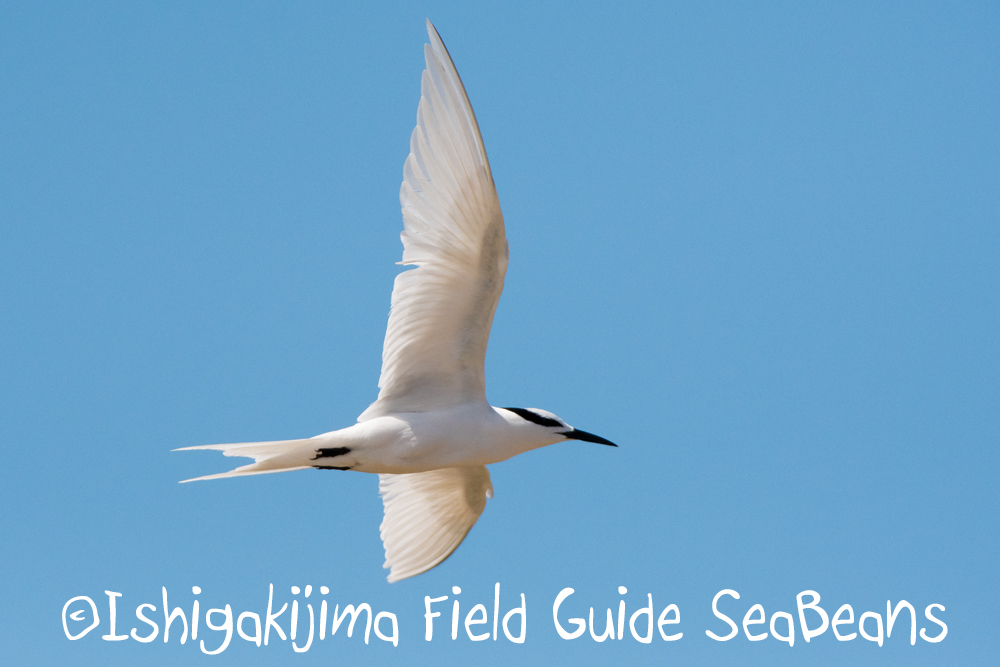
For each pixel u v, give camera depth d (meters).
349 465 9.13
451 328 9.12
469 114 8.10
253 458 8.97
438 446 9.23
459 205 8.48
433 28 8.12
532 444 9.75
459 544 11.13
